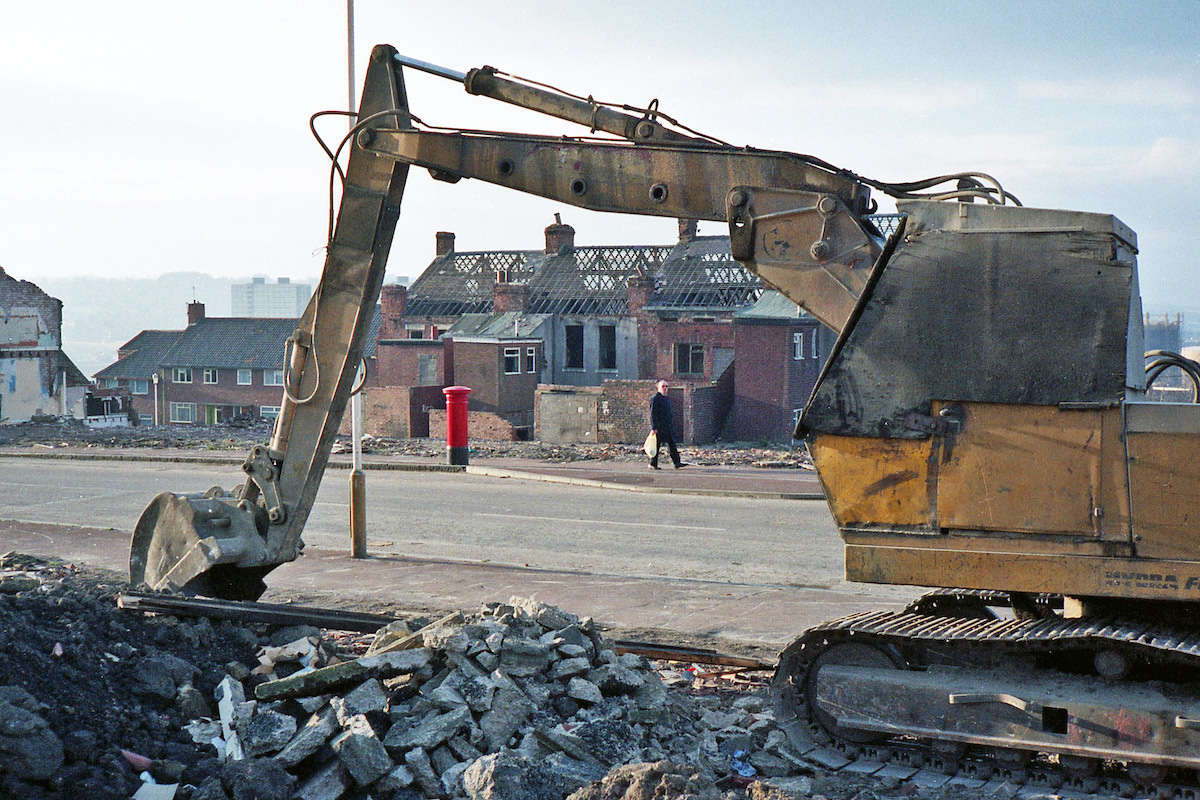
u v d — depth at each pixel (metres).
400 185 8.55
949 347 5.90
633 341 52.84
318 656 6.81
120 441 27.88
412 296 63.19
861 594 10.80
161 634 6.91
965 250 5.89
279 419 8.83
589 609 10.04
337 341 8.70
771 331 42.38
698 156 7.14
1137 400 5.86
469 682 5.92
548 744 5.67
